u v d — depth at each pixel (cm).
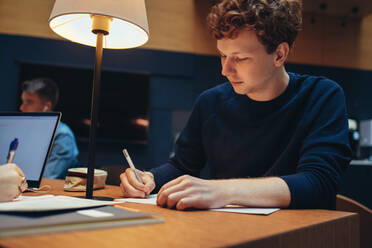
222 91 127
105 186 117
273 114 108
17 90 432
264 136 110
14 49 439
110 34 106
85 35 104
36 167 95
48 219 46
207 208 65
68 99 455
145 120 477
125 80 475
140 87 478
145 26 91
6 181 66
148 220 51
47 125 98
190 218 56
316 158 83
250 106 114
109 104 470
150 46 487
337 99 101
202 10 507
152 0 491
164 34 493
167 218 55
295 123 106
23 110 253
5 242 37
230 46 87
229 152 117
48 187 104
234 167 116
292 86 109
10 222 44
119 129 471
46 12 453
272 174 104
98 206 60
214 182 71
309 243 51
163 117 489
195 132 130
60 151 223
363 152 529
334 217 59
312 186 73
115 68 474
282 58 94
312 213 63
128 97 475
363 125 447
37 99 250
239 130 116
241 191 69
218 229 48
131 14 85
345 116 97
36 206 52
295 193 70
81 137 458
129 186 86
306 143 91
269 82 103
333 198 78
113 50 475
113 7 82
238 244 40
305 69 538
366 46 566
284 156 103
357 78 556
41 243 37
